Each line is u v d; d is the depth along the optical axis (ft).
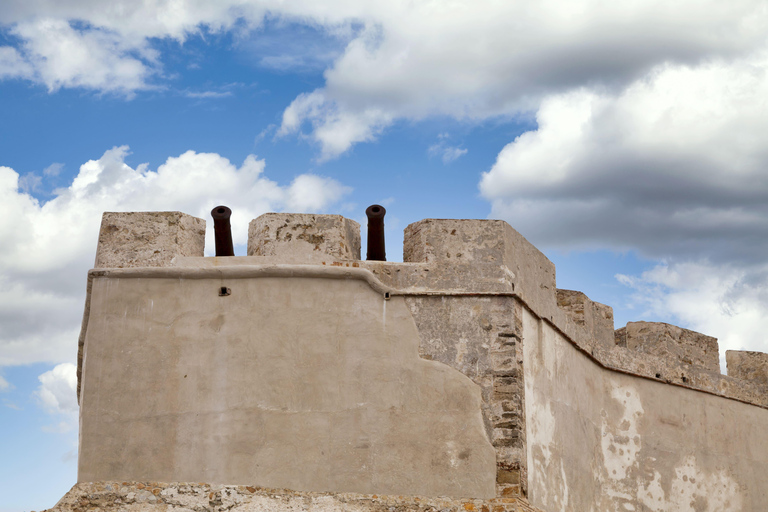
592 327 52.31
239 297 43.24
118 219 45.19
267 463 41.11
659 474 51.65
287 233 44.70
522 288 45.65
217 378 42.27
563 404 46.91
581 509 46.62
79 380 47.65
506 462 41.32
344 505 40.45
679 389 54.34
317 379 42.19
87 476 41.32
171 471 41.19
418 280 43.93
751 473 55.52
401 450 41.37
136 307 43.45
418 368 42.55
